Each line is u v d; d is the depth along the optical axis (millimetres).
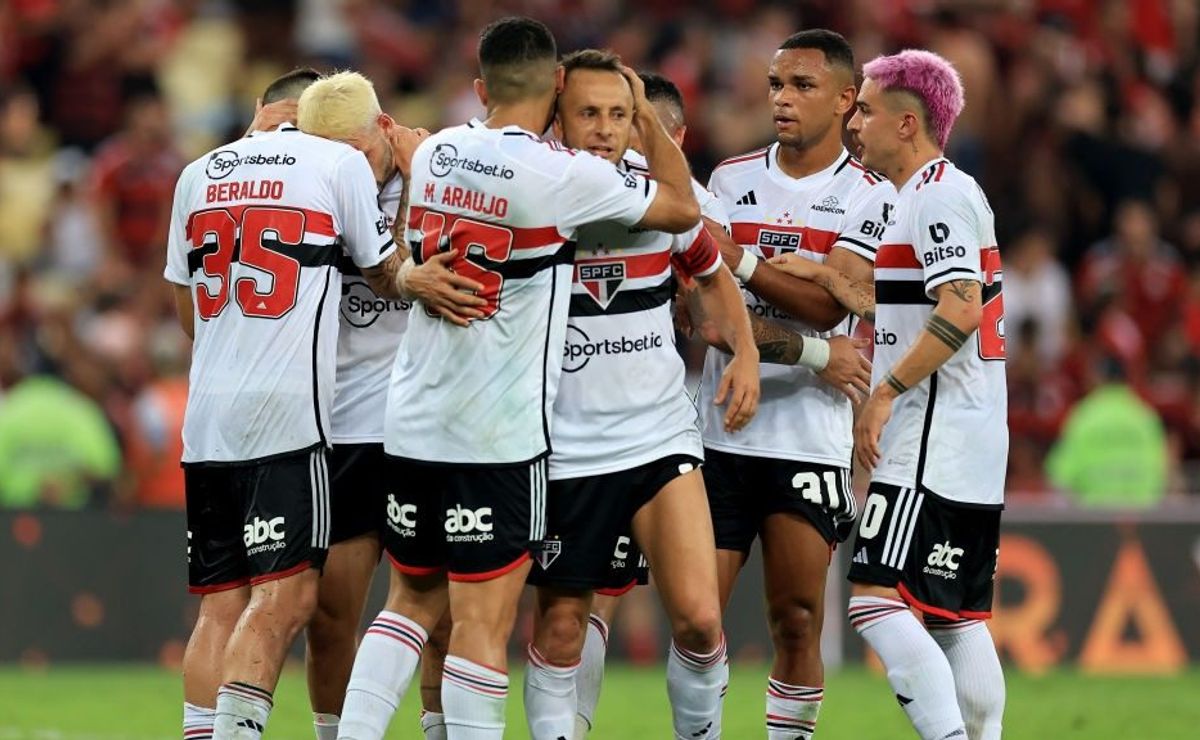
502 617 22266
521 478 22188
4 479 45438
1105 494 48156
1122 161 62125
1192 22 70500
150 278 53562
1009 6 66750
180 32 67125
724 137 59500
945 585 23250
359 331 25047
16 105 62188
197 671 23844
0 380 49469
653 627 44594
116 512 43125
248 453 23422
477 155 22078
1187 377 55344
